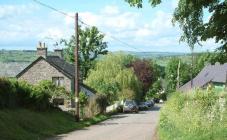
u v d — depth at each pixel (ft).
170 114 96.07
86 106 155.53
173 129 76.28
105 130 113.60
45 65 197.36
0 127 86.22
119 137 94.63
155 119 160.35
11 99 107.04
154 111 238.68
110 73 258.16
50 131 103.35
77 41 132.05
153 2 32.40
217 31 34.22
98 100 169.07
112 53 296.71
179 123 75.66
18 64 225.56
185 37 36.09
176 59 412.77
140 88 281.74
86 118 142.82
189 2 34.32
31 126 99.96
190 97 99.25
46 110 124.47
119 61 289.74
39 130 100.48
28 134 92.94
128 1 32.32
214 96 84.17
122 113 212.64
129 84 258.78
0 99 101.14
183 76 399.65
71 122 125.59
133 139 89.92
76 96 132.16
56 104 137.08
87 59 303.48
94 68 278.46
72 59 301.22
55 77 197.16
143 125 130.62
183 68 404.57
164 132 78.89
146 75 335.47
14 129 90.68
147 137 93.50
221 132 59.31
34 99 117.70
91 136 97.45
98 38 302.86
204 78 226.79
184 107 90.02
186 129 68.64
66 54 301.84
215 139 57.06
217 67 213.25
